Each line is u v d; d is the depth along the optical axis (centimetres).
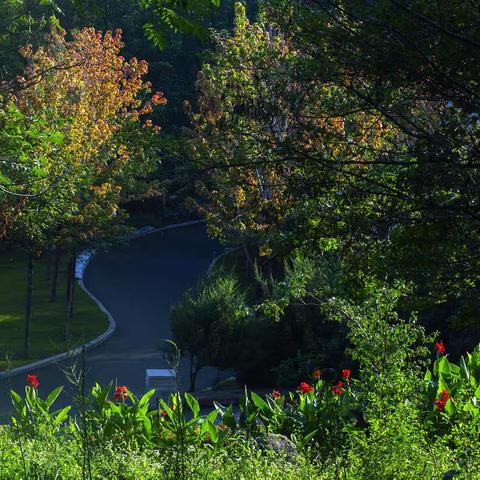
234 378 3152
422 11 808
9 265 6150
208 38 947
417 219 834
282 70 988
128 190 4422
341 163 866
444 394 1327
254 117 1020
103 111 4166
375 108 888
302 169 922
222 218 3566
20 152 2014
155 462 991
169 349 3103
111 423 1215
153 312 4762
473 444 1078
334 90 952
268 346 3041
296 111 961
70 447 1027
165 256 6669
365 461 1045
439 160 812
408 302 963
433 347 2588
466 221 827
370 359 1555
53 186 3095
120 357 3653
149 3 958
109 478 924
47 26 4709
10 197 3083
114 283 5622
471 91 833
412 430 1114
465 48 805
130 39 7812
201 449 1098
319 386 1581
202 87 3309
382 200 891
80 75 4100
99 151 3941
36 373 3356
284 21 926
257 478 991
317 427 1365
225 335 3016
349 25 864
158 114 7531
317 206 926
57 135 1970
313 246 952
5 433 1141
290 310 3039
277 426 1353
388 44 832
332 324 2945
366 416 1321
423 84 860
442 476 992
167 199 7525
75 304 4931
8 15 3166
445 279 865
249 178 2391
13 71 4675
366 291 1003
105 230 4256
